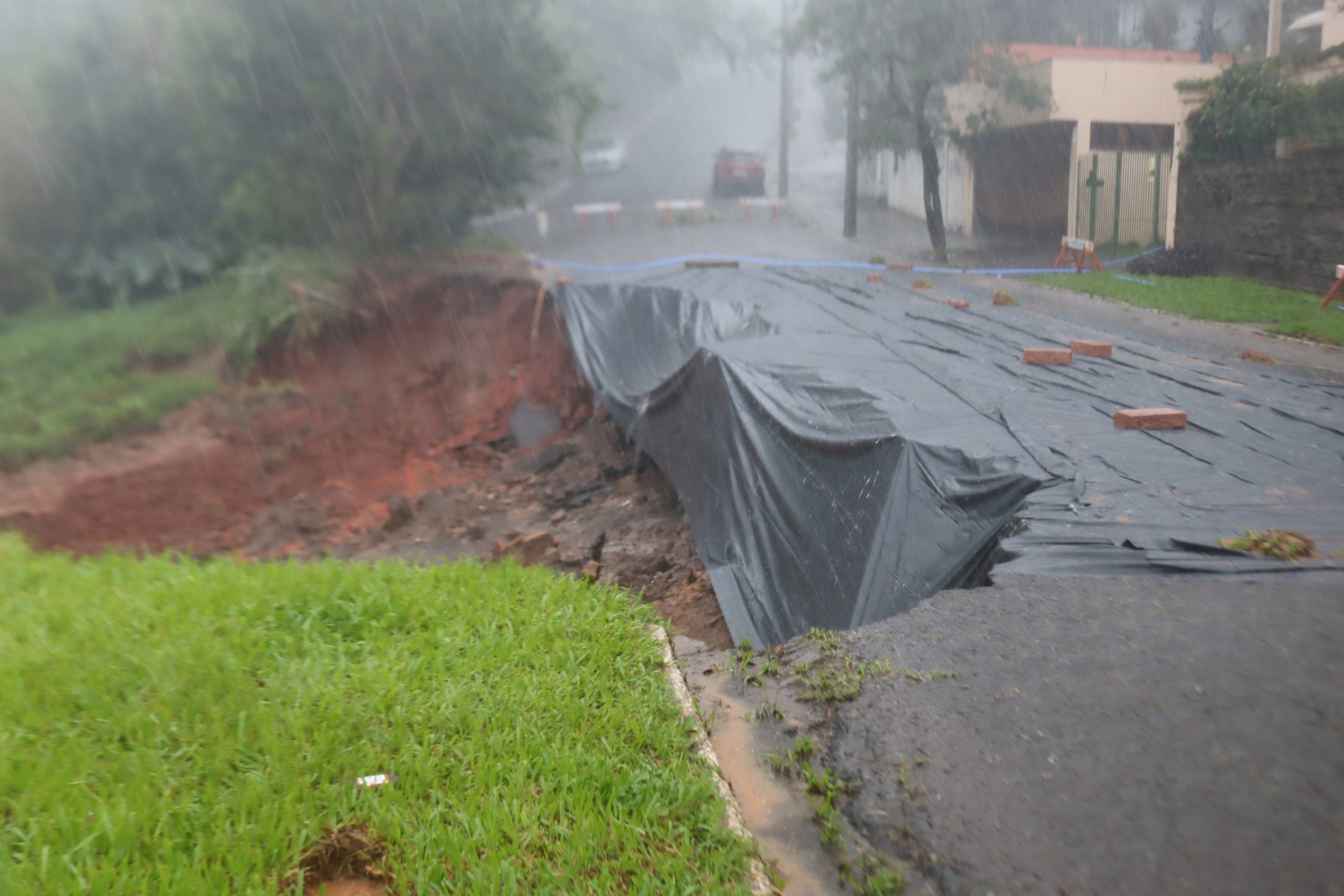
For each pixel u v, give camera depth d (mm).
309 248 19719
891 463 7234
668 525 11188
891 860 3148
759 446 9234
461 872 3211
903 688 4086
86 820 3512
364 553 12789
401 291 19562
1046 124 24578
